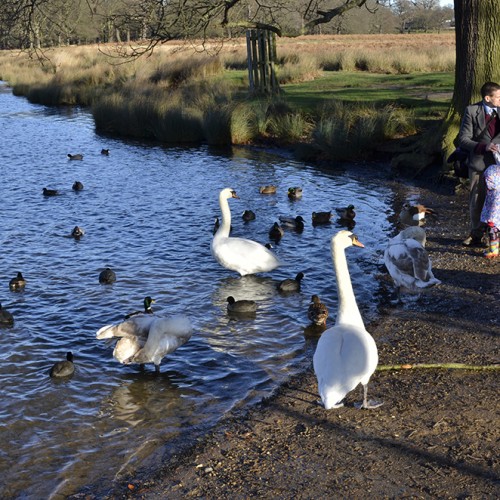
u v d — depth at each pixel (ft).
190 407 24.43
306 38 249.75
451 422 20.80
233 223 50.65
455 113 56.54
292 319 32.45
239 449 20.80
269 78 100.73
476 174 37.11
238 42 184.55
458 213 47.37
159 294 36.35
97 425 23.62
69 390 26.37
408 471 18.56
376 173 63.41
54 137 98.78
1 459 21.63
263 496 18.06
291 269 39.83
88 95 138.82
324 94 97.96
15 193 63.10
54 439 22.79
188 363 28.19
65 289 37.42
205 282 38.04
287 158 74.64
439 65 133.18
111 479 20.11
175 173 70.03
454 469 18.44
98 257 43.14
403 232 33.65
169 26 62.39
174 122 91.20
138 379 27.07
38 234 48.80
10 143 93.45
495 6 52.54
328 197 56.90
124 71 145.38
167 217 52.70
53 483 20.16
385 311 31.32
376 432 20.71
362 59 141.08
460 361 24.98
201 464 20.16
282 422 22.25
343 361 19.94
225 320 32.60
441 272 35.09
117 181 67.56
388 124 69.77
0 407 25.12
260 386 25.58
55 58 174.29
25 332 31.96
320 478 18.62
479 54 53.83
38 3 60.70
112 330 27.76
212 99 96.78
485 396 22.24
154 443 22.04
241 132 84.23
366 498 17.51
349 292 22.81
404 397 22.68
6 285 38.19
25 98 156.15
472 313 29.63
